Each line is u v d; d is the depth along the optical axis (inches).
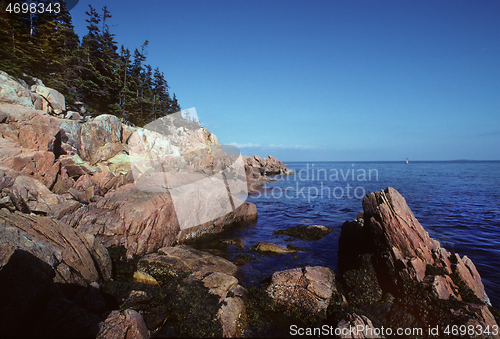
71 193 502.0
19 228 224.2
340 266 374.0
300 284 273.4
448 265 267.4
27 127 523.5
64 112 802.2
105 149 805.9
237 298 252.8
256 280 321.1
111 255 330.0
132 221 358.6
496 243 497.0
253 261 384.2
